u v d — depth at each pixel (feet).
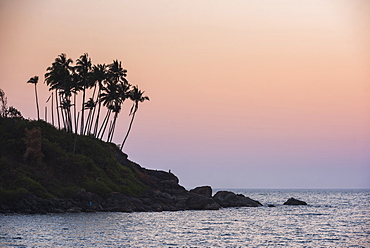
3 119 351.25
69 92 370.12
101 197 320.50
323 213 372.58
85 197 303.68
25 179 288.92
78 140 374.22
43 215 259.19
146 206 338.34
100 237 192.34
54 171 319.68
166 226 244.83
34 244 168.14
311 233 231.09
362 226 266.36
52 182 305.94
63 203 286.05
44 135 351.87
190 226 251.19
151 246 177.78
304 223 283.79
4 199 266.98
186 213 336.70
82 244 173.58
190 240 197.57
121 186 350.84
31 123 360.48
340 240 206.08
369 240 205.98
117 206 315.58
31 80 376.89
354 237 216.54
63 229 208.13
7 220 229.25
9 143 317.63
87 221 243.19
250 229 245.04
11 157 308.81
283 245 189.26
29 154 314.76
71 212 280.72
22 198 271.28
